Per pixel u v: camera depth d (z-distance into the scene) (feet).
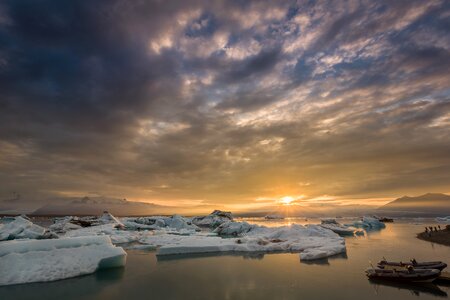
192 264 75.77
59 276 59.06
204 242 101.30
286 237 121.90
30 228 114.21
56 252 64.64
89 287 54.75
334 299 46.57
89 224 206.90
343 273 63.46
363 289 51.44
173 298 48.47
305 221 356.18
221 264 75.36
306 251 87.15
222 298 48.01
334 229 158.30
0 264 57.41
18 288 53.31
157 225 224.94
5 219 217.36
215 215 306.96
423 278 52.95
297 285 54.60
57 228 183.93
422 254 85.10
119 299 48.34
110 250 70.90
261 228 167.63
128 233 144.56
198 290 52.60
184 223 228.63
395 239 126.93
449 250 92.22
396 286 52.75
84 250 68.13
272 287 53.62
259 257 84.99
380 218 280.72
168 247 92.27
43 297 49.37
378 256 82.89
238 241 105.70
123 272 66.74
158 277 62.28
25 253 61.52
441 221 291.58
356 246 103.76
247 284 55.93
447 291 49.49
